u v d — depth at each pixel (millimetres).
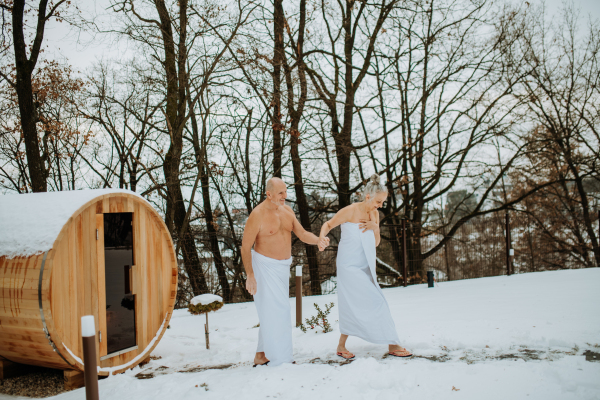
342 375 3449
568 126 17391
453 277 13945
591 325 4555
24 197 4840
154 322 5055
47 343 3961
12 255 4043
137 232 4871
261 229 4184
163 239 5230
